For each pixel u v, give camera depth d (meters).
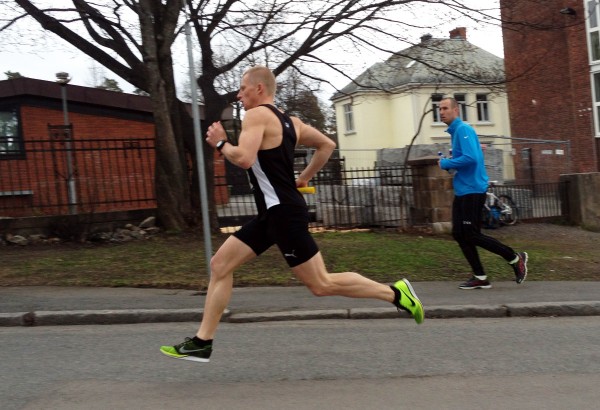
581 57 21.41
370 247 9.59
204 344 3.97
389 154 18.27
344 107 35.09
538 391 3.88
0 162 11.98
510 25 11.65
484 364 4.50
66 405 3.63
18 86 15.39
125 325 5.94
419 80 13.59
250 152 3.62
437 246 9.72
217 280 3.96
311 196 13.20
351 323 5.95
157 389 3.93
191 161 11.44
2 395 3.82
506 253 7.03
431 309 6.18
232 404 3.65
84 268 8.12
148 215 11.04
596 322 5.98
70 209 11.15
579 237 11.84
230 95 11.20
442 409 3.57
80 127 16.27
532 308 6.25
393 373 4.28
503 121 32.00
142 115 16.95
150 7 10.14
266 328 5.75
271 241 3.92
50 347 5.06
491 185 13.77
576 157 22.03
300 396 3.80
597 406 3.60
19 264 8.38
